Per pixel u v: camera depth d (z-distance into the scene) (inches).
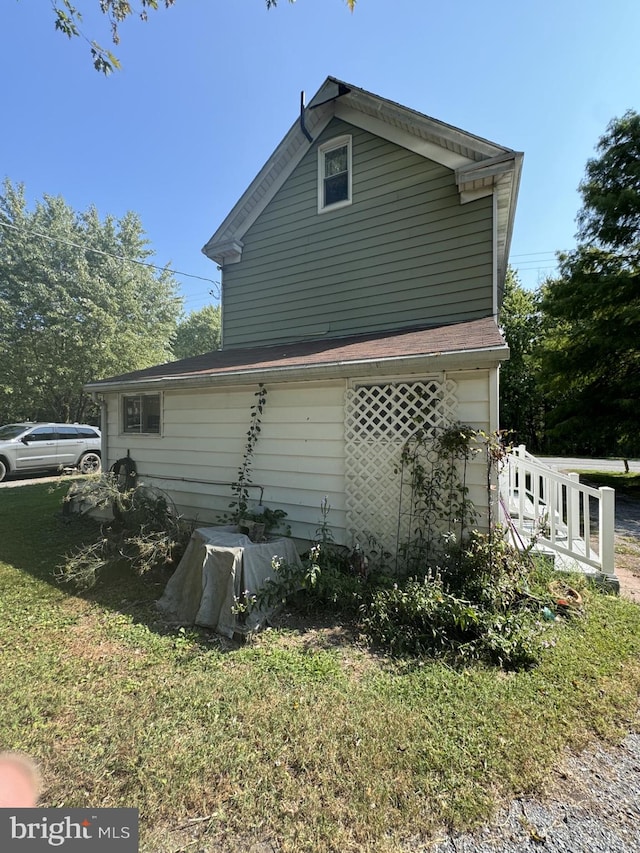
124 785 69.9
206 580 130.1
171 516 189.2
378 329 235.6
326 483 177.3
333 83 238.8
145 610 140.5
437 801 66.7
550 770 72.9
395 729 82.4
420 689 95.3
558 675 100.7
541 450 838.5
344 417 172.1
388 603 125.7
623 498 372.5
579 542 178.5
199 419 222.5
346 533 170.4
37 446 458.3
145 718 86.1
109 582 165.8
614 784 70.4
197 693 94.4
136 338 748.0
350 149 246.8
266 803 66.5
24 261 702.5
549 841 60.3
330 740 79.7
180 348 1314.0
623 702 91.2
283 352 226.5
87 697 93.1
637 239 430.0
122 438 267.4
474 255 209.9
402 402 159.3
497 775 71.7
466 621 113.8
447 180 217.2
